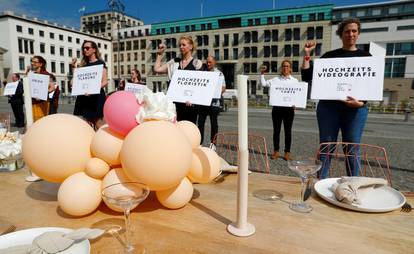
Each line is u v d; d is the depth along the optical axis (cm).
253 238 96
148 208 119
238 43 4491
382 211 114
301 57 4075
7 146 166
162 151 95
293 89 451
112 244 92
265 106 2527
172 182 101
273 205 123
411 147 647
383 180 133
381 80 172
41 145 104
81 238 86
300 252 88
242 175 97
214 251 89
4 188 141
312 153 548
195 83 207
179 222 108
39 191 137
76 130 109
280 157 499
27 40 4556
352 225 105
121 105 102
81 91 373
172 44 5081
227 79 4703
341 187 123
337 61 183
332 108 240
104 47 5797
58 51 5081
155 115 103
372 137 796
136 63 5547
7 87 772
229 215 114
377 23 3469
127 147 97
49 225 105
